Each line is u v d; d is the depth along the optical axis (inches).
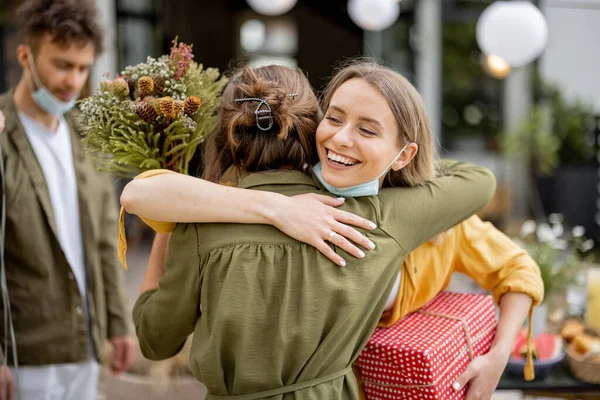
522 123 219.0
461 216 50.1
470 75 227.0
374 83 44.4
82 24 68.5
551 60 224.1
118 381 91.3
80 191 74.7
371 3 135.4
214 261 43.2
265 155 47.3
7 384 66.0
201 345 44.5
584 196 213.6
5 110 71.0
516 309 54.9
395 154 45.5
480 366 51.6
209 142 51.1
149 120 48.4
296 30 241.4
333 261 43.5
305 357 43.3
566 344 74.1
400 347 46.9
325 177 45.6
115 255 81.2
